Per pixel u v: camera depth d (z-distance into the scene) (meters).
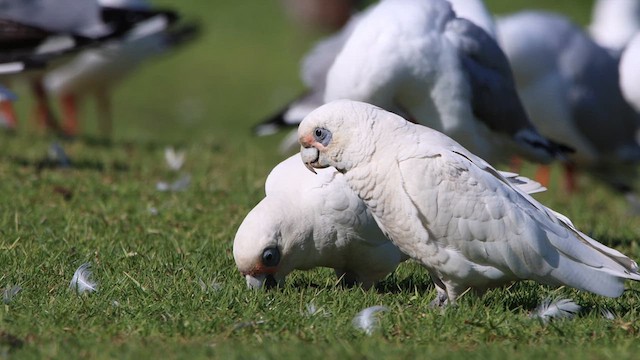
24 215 12.20
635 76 15.77
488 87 11.91
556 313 8.64
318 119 8.64
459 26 11.84
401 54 11.34
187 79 37.88
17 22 15.64
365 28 11.52
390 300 9.19
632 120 18.94
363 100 11.58
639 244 12.09
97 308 8.66
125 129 27.88
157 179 15.38
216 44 42.84
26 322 8.15
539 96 17.95
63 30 16.75
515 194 8.61
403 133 8.57
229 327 8.20
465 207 8.38
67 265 10.04
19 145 17.84
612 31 23.44
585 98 18.20
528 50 17.61
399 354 7.49
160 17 17.77
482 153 12.34
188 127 29.11
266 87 36.62
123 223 12.07
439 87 11.55
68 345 7.64
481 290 8.95
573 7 44.34
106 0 19.91
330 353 7.48
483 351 7.61
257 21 45.72
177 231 11.76
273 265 9.27
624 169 19.44
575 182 19.42
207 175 15.70
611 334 8.27
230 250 10.85
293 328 8.26
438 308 8.79
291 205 9.38
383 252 9.67
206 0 48.12
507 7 44.12
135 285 9.28
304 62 16.61
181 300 8.92
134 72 22.33
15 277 9.46
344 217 9.34
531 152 12.64
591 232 12.51
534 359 7.42
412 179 8.41
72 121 22.92
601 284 8.41
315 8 42.84
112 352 7.46
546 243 8.45
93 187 14.16
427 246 8.58
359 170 8.61
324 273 10.38
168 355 7.43
